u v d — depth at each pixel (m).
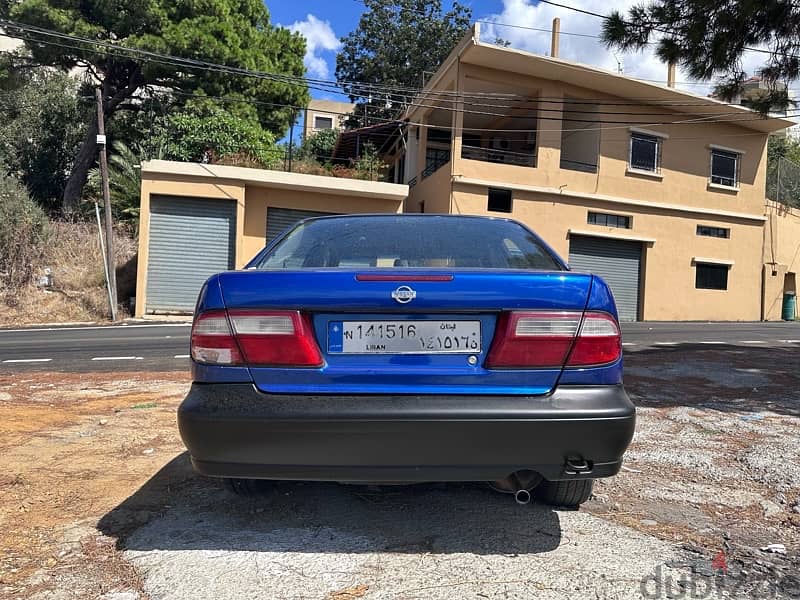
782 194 24.97
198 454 2.22
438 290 2.22
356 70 32.59
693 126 20.53
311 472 2.19
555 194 18.39
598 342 2.24
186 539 2.53
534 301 2.23
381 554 2.41
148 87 22.25
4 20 18.09
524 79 18.06
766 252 22.25
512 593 2.12
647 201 19.72
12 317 14.71
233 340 2.23
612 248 19.53
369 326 2.24
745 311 21.64
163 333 11.88
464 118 21.50
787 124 20.86
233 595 2.09
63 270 16.92
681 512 2.95
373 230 3.18
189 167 15.69
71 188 21.36
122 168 20.27
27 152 23.45
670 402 5.39
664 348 9.80
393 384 2.19
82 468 3.45
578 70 17.69
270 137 20.95
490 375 2.20
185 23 19.58
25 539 2.53
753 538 2.66
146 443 3.95
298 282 2.25
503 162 22.27
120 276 17.20
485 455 2.15
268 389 2.21
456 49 17.58
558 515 2.86
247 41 22.34
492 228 3.26
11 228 16.77
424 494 3.08
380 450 2.15
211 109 20.20
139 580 2.19
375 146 25.48
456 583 2.19
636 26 8.44
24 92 23.34
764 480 3.41
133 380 6.34
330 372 2.20
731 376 6.81
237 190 16.06
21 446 3.86
